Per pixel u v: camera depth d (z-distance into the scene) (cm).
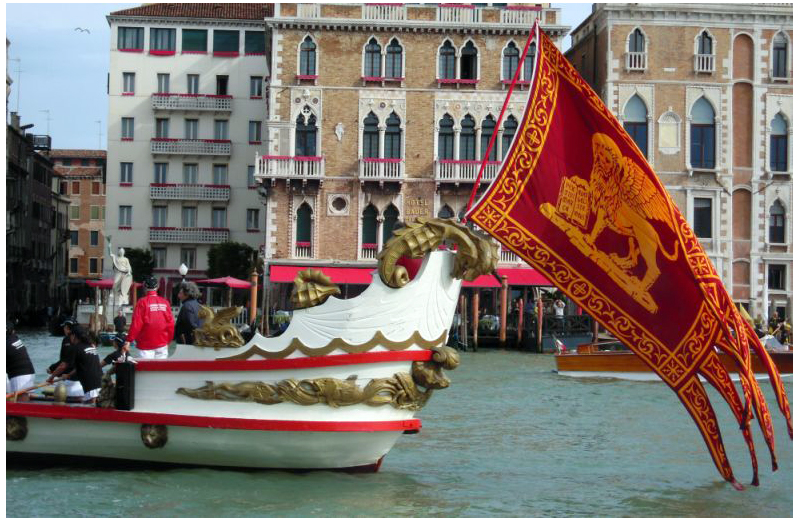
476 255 1116
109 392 1159
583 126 1124
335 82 4519
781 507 1138
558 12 4531
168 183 5991
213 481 1137
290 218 4519
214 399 1130
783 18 4531
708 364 1130
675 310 1123
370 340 1108
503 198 1092
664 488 1237
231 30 5997
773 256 4559
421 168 4541
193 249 6034
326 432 1115
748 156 4556
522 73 4541
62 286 8525
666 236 1126
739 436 1673
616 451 1517
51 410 1159
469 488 1202
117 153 5975
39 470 1184
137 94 5969
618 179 1125
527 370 3008
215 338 1132
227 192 5988
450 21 4491
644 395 2338
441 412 1978
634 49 4503
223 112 5981
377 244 4528
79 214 8831
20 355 1238
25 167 6938
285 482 1144
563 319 3925
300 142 4547
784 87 4559
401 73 4534
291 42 4506
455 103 4538
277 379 1117
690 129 4522
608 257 1117
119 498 1069
